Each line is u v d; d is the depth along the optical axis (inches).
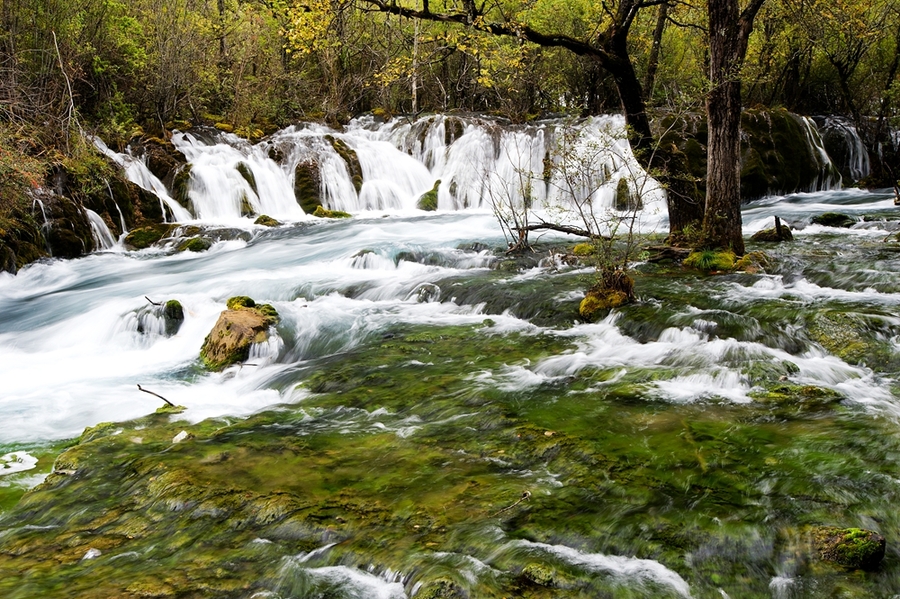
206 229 647.8
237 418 244.4
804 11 574.9
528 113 1021.2
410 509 168.7
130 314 378.6
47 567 151.2
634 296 353.4
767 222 611.5
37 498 185.2
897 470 177.5
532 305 365.1
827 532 148.9
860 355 265.3
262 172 784.3
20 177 546.6
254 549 155.6
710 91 414.9
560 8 919.0
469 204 833.5
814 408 221.0
